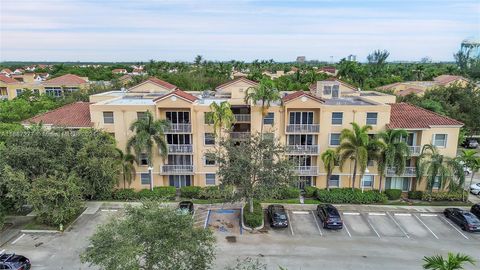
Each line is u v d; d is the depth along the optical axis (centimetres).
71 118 3850
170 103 3581
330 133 3669
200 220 3106
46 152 2877
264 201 3516
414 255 2530
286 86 7250
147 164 3747
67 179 2798
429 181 3428
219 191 2994
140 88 4938
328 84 4491
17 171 2722
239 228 2950
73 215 3138
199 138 3706
